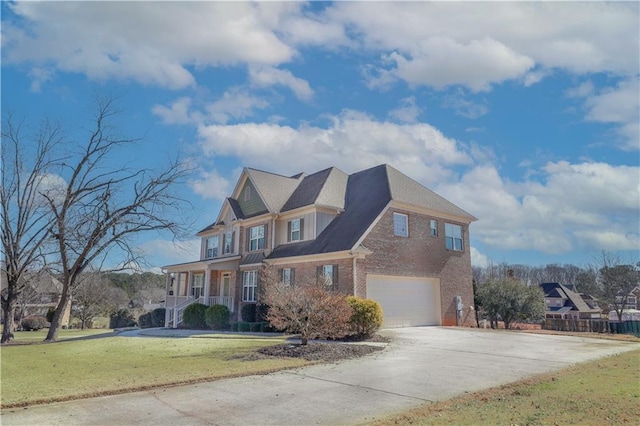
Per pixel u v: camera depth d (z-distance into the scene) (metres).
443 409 6.97
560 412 6.49
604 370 10.23
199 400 7.96
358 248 20.70
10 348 17.31
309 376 10.12
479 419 6.26
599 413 6.36
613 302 50.31
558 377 9.41
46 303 44.22
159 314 35.75
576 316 58.56
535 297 27.83
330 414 6.97
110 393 8.48
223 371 10.61
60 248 22.59
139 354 14.07
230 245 31.58
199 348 15.23
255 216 28.44
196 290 33.31
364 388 8.80
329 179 27.62
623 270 50.06
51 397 8.09
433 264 25.00
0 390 8.77
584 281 62.38
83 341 19.31
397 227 23.56
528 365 11.29
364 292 20.86
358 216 23.66
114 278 57.12
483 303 28.39
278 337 18.92
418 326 23.38
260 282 25.39
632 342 16.50
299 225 26.11
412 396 8.07
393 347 14.87
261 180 29.75
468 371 10.51
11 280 22.84
